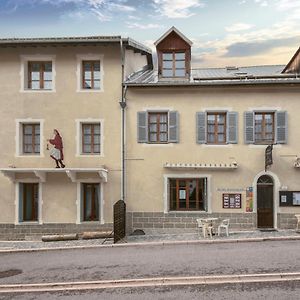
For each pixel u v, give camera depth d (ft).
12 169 48.65
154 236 47.85
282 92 49.73
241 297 25.07
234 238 44.06
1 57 51.19
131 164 50.60
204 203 50.39
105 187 50.57
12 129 51.01
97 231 49.67
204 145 50.08
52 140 48.70
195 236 46.88
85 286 28.81
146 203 50.31
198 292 26.40
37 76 52.06
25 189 51.85
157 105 50.62
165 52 52.13
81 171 49.32
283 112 49.42
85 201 51.67
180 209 50.72
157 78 53.01
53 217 50.49
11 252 42.27
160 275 30.32
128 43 49.78
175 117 50.26
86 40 48.11
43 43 48.60
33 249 42.57
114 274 31.22
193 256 36.22
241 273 29.89
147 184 50.42
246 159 49.78
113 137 50.72
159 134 51.37
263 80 48.37
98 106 50.78
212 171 49.88
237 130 49.93
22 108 51.01
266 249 38.22
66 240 48.19
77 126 50.67
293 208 49.32
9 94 51.13
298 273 29.50
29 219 51.67
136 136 50.70
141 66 63.62
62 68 50.98
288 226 49.29
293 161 49.39
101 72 50.78
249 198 49.52
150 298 25.64
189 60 51.72
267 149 47.19
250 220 49.42
